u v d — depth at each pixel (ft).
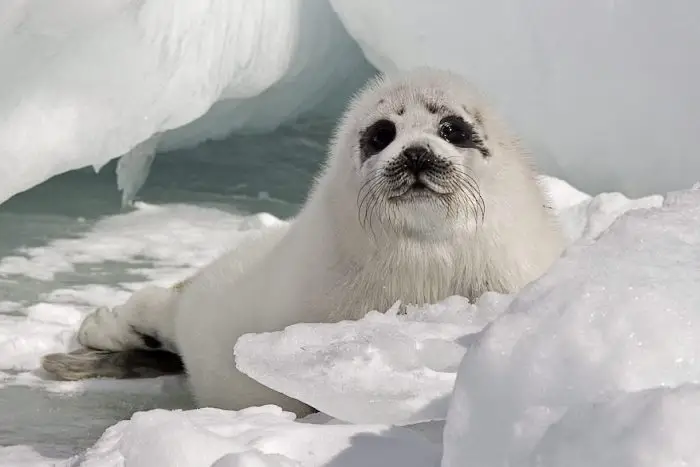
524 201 29.73
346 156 29.73
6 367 35.22
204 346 31.60
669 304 15.87
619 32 53.06
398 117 29.25
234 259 34.19
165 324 35.17
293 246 30.83
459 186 27.81
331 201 29.78
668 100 52.39
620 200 46.06
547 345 15.96
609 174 55.83
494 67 57.52
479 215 28.25
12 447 26.89
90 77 51.72
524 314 16.80
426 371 21.29
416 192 27.43
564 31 54.60
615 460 13.71
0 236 53.88
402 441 19.17
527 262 29.37
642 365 15.16
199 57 55.98
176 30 54.60
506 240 28.91
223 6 57.36
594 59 54.08
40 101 50.39
